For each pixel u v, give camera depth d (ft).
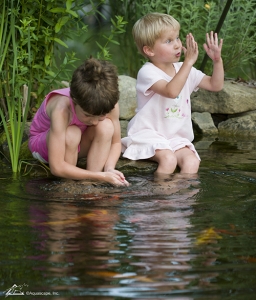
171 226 10.30
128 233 9.91
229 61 23.45
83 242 9.46
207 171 14.84
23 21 17.19
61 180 13.74
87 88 12.21
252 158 16.40
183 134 16.37
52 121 13.43
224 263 8.73
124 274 8.29
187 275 8.30
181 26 22.89
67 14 19.33
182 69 15.24
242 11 23.88
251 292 7.82
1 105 18.61
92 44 29.30
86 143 14.49
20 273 8.30
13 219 10.63
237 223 10.52
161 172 14.78
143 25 16.08
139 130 16.17
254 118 20.75
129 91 20.65
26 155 16.25
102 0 19.57
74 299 7.58
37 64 19.17
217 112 21.26
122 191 12.67
